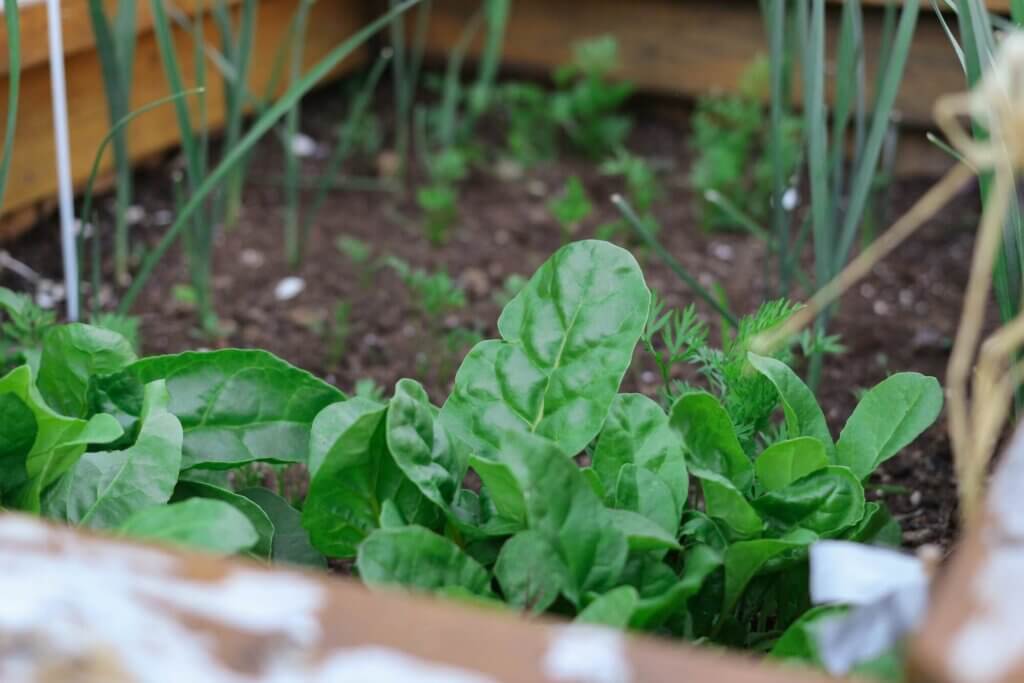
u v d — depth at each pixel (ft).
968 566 2.15
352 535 2.82
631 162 4.92
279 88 5.83
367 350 4.33
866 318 4.42
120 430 2.76
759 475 2.88
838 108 3.63
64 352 2.98
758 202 5.14
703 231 5.09
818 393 4.09
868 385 4.11
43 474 2.82
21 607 2.17
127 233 4.93
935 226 5.09
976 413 2.40
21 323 3.42
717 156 4.99
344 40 6.28
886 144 5.44
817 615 2.59
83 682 2.11
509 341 2.93
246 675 2.11
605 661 2.11
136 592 2.19
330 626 2.17
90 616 2.17
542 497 2.64
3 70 4.17
